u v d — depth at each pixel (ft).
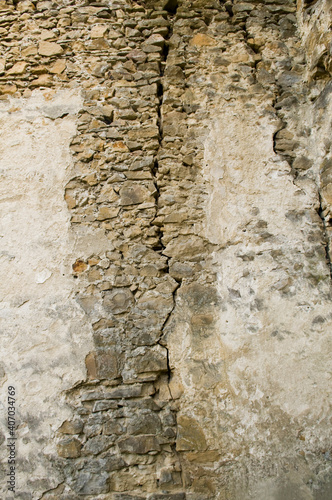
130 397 7.45
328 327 7.78
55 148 8.94
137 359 7.63
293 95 9.41
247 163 8.84
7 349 7.71
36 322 7.86
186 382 7.52
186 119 9.14
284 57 9.72
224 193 8.62
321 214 8.55
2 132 9.05
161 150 8.89
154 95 9.30
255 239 8.34
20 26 9.87
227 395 7.43
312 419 7.30
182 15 10.00
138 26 9.89
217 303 7.96
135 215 8.49
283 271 8.13
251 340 7.72
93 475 7.04
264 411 7.34
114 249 8.28
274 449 7.13
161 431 7.24
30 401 7.44
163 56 9.79
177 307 7.93
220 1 10.22
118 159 8.84
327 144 8.61
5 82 9.43
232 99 9.32
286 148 8.98
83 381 7.52
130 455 7.14
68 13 9.96
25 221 8.46
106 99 9.27
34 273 8.14
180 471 7.06
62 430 7.28
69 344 7.73
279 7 10.14
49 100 9.28
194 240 8.34
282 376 7.52
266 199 8.59
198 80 9.45
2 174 8.76
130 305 7.95
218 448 7.14
